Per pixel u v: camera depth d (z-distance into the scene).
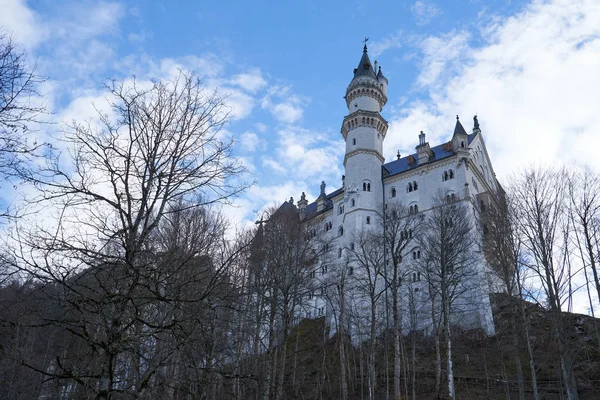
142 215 13.74
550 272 33.62
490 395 42.75
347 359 52.75
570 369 30.42
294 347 53.75
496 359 49.62
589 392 39.31
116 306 12.15
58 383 13.57
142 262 13.84
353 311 59.25
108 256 12.53
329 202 94.81
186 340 13.34
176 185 14.50
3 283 12.22
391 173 86.31
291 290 41.06
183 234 19.83
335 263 70.88
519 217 37.31
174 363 14.09
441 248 49.78
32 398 17.53
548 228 34.94
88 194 13.38
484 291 54.56
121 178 14.09
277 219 48.75
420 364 52.12
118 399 12.55
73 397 13.91
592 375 41.16
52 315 12.16
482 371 48.09
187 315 14.38
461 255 56.12
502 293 50.81
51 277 11.61
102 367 11.66
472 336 55.09
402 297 62.16
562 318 32.62
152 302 13.88
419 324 61.38
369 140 87.81
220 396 20.44
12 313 11.83
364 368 51.75
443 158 78.25
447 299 47.12
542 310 39.47
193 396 15.59
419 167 80.56
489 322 54.38
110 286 12.71
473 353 52.47
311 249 57.53
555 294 32.56
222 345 21.64
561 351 31.25
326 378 48.88
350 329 57.25
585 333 42.09
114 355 11.29
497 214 43.00
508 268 41.47
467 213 65.12
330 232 84.12
